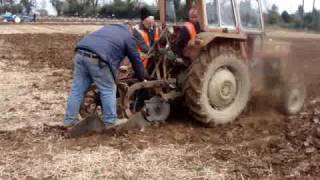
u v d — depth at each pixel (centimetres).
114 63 800
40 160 689
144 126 852
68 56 2259
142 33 867
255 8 977
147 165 673
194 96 847
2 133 830
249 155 726
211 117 865
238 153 734
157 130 845
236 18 927
